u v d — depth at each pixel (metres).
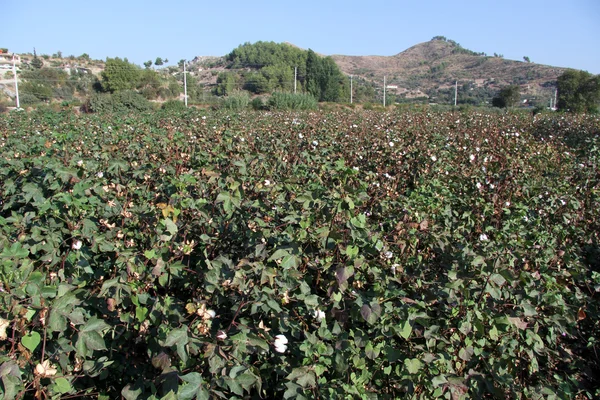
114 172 4.75
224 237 3.44
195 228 3.45
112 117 15.96
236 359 2.31
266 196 3.99
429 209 4.54
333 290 2.86
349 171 4.76
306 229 3.23
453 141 9.59
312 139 8.16
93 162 4.98
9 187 4.09
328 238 3.11
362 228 3.17
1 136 9.76
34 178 4.07
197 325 2.39
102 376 2.51
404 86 107.25
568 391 3.04
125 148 6.56
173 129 10.12
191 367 2.37
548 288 3.60
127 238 3.36
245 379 2.23
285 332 2.74
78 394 2.56
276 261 2.91
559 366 3.57
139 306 2.51
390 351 2.67
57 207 3.31
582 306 3.79
